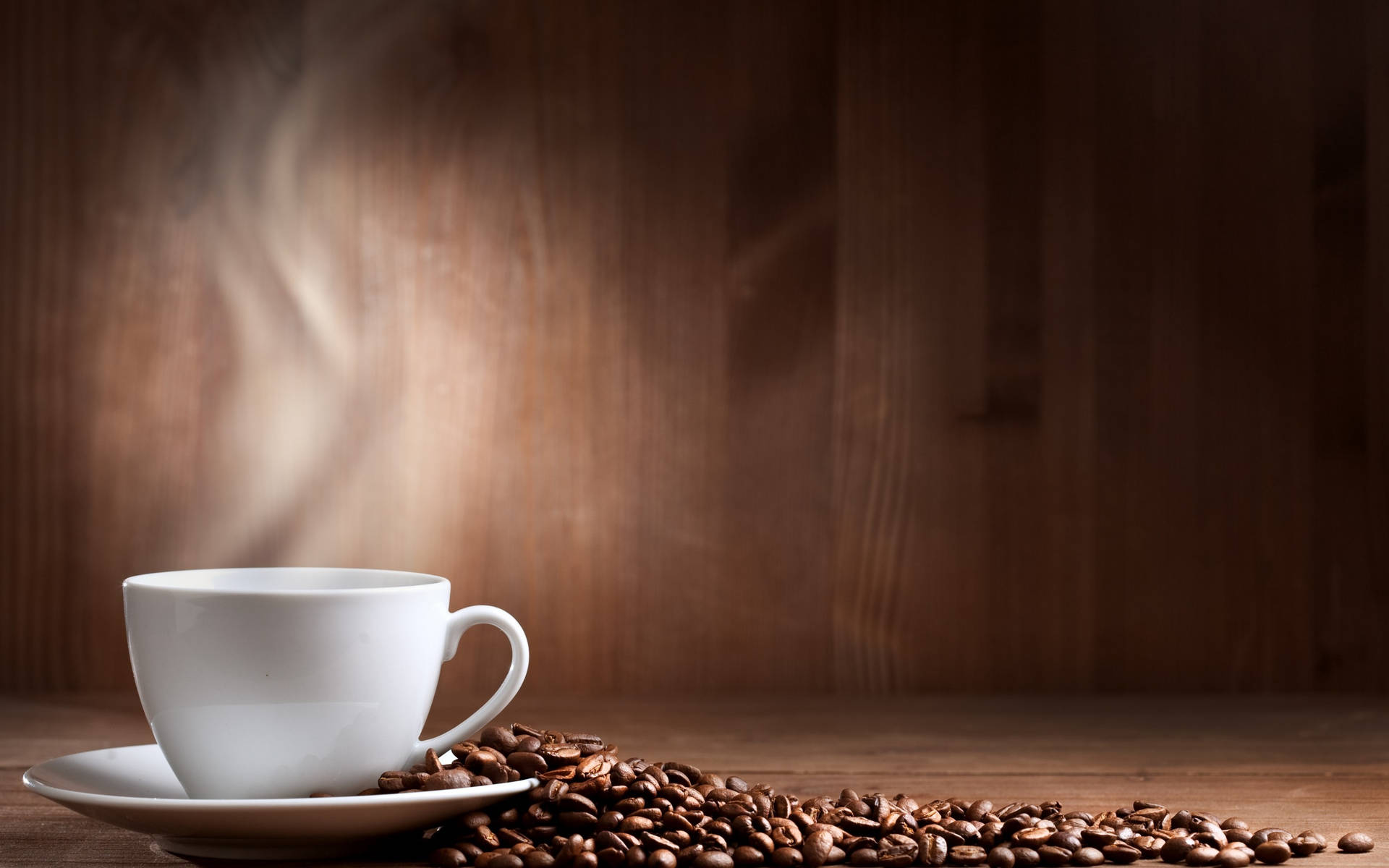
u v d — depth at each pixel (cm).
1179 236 139
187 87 136
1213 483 138
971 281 139
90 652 134
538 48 138
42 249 135
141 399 135
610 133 138
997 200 139
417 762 95
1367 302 139
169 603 91
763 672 136
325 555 135
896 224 138
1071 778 108
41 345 135
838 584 137
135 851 94
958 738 119
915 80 139
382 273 136
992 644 137
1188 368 139
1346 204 139
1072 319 139
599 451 137
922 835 95
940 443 138
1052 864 94
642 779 95
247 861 92
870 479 138
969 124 139
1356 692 137
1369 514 138
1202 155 139
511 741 96
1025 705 130
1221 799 104
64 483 134
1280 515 138
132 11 136
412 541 136
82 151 135
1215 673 138
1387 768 111
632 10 138
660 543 137
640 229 138
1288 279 139
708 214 138
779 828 94
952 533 138
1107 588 138
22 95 135
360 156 136
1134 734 120
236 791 91
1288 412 139
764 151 138
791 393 138
